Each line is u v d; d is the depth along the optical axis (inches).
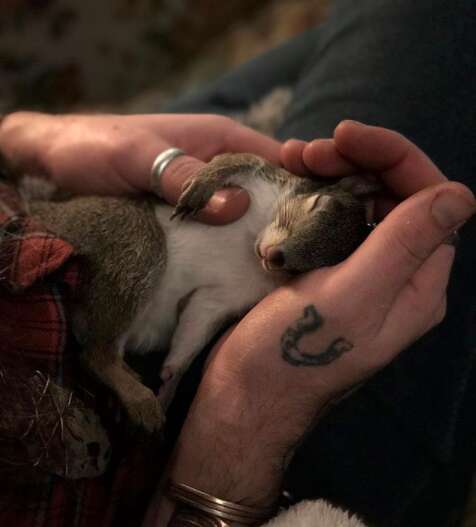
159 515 20.1
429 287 19.0
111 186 22.8
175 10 40.7
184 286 21.8
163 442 20.6
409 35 23.2
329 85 24.1
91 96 40.9
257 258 21.5
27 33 38.8
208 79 38.4
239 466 19.6
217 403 19.8
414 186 20.2
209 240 21.7
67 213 21.4
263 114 29.9
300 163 21.9
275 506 20.0
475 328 21.5
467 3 22.8
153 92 39.4
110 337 20.5
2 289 18.8
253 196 21.7
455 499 22.8
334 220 20.9
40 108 39.8
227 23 41.4
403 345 19.1
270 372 19.3
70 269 19.3
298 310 19.0
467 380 21.8
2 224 19.5
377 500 20.9
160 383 21.9
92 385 20.2
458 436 22.2
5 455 18.3
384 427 21.1
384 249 18.6
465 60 22.5
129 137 22.5
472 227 21.6
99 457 19.1
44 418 18.4
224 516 19.4
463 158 22.1
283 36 37.8
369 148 20.0
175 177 21.5
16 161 24.3
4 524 18.4
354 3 25.1
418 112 22.5
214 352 21.0
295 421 19.7
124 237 21.1
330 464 21.0
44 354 18.8
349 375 19.2
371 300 18.7
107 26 39.8
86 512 19.1
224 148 23.6
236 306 21.7
